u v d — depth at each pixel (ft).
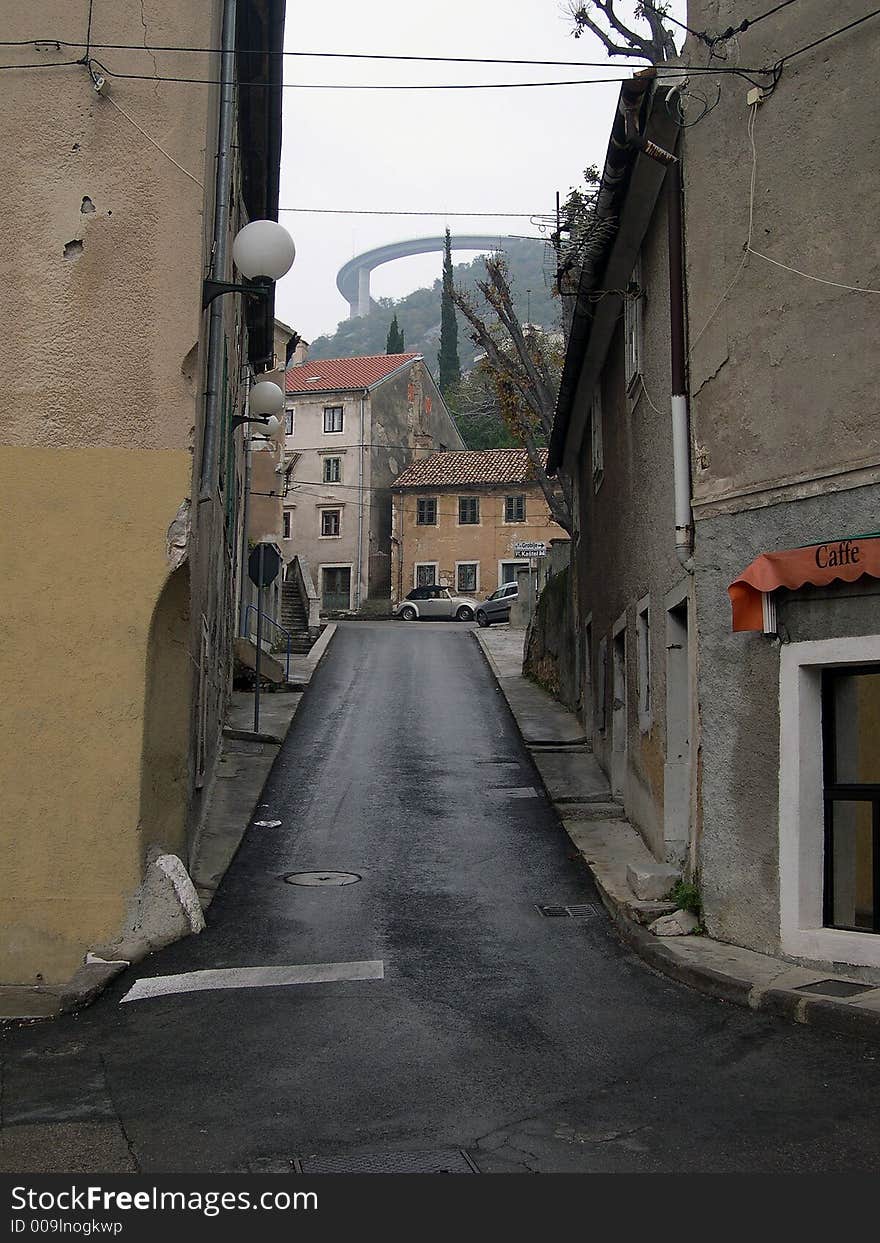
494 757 57.47
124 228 28.94
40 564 27.84
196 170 29.14
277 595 108.27
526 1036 21.25
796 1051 19.80
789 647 25.30
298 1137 16.35
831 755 25.26
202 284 30.19
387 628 120.57
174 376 28.66
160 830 29.58
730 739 26.94
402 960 27.25
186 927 28.84
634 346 37.09
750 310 27.04
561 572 75.87
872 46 24.43
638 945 27.48
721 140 28.09
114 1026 22.59
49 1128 16.90
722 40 27.84
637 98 29.35
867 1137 15.83
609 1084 18.47
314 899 33.32
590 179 45.44
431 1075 19.11
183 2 29.37
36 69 29.14
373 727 64.85
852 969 23.43
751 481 26.73
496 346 83.71
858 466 24.11
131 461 28.37
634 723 42.68
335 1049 20.65
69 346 28.55
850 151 24.73
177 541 28.22
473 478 171.73
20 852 27.17
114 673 27.76
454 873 36.73
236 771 51.52
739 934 26.40
